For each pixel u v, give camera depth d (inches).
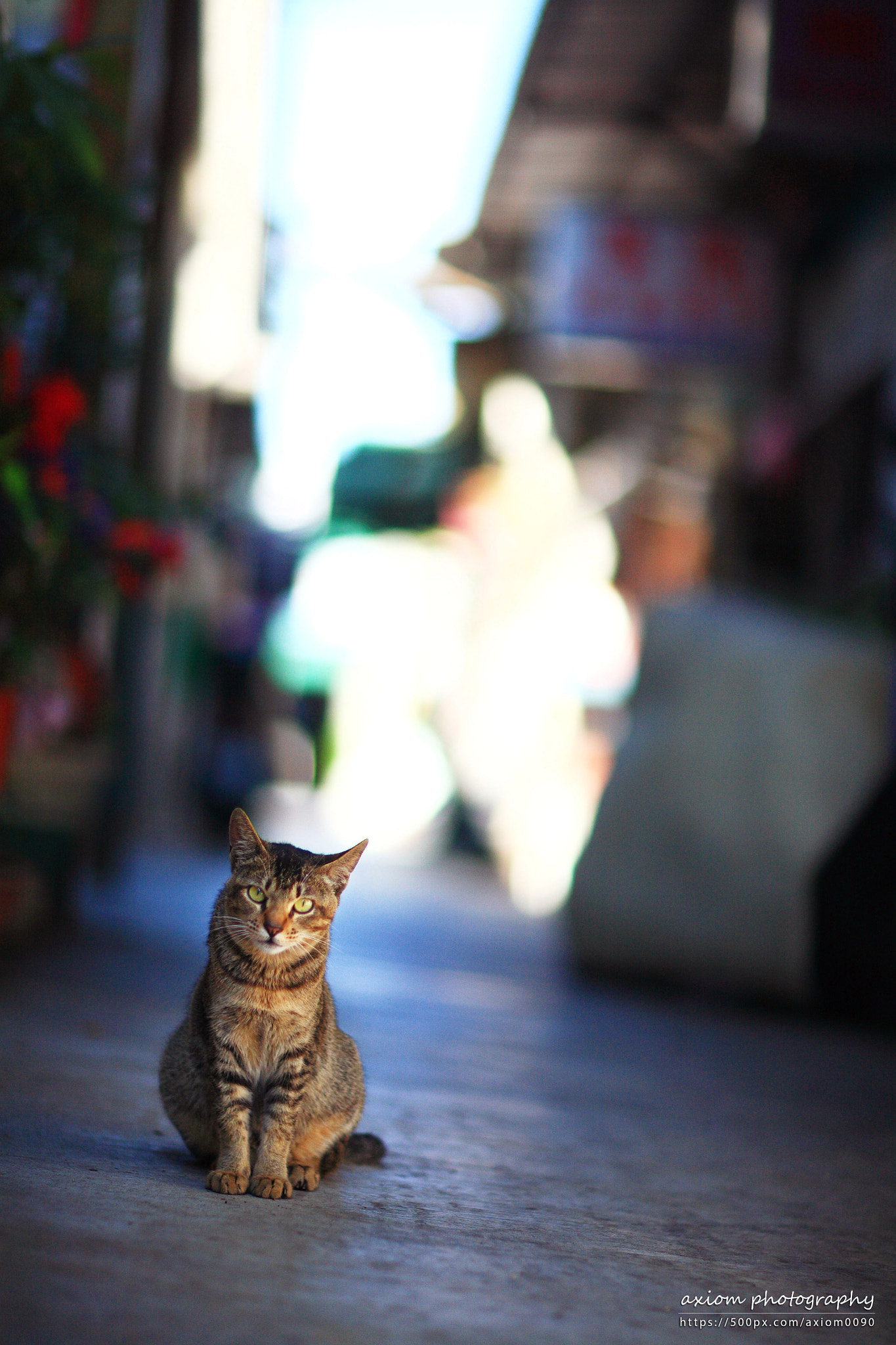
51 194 249.1
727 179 576.7
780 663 378.6
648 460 789.2
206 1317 92.9
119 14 382.9
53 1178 126.6
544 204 644.1
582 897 408.8
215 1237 113.3
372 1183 145.8
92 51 224.2
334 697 1309.1
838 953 349.7
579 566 869.8
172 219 486.6
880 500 518.9
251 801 887.1
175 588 749.3
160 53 458.3
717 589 636.7
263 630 970.7
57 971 288.0
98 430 341.4
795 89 387.9
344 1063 147.6
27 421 259.8
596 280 554.3
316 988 137.9
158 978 298.2
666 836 389.4
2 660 287.9
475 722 1021.2
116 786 473.7
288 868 135.5
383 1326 96.3
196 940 378.3
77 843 372.8
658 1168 172.9
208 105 550.6
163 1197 125.2
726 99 523.2
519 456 949.2
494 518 959.6
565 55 503.5
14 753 340.8
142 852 660.1
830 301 583.8
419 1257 116.4
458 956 455.5
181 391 709.9
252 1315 94.7
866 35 390.9
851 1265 132.9
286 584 975.0
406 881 826.8
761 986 368.5
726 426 729.6
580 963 418.3
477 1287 109.7
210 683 914.7
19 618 280.8
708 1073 262.4
